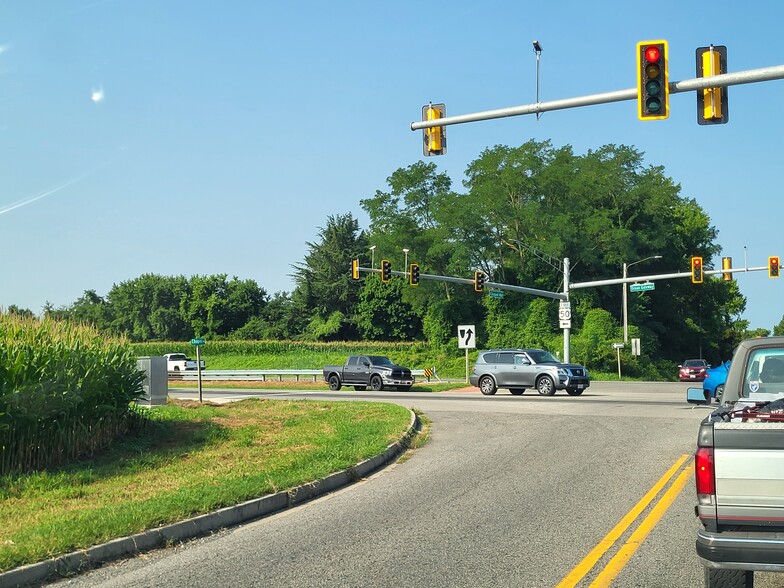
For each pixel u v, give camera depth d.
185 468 12.62
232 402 24.39
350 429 17.12
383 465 13.87
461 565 7.36
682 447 14.69
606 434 16.81
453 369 66.12
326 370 40.62
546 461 13.46
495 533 8.59
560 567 7.21
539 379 31.33
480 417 20.98
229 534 8.99
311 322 94.19
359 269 38.53
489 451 14.90
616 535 8.35
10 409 12.16
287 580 7.01
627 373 64.69
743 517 5.20
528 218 71.50
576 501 10.15
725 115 14.34
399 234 77.50
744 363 7.16
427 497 10.74
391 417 19.47
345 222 97.00
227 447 14.77
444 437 17.27
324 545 8.28
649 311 77.31
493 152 76.50
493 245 75.75
